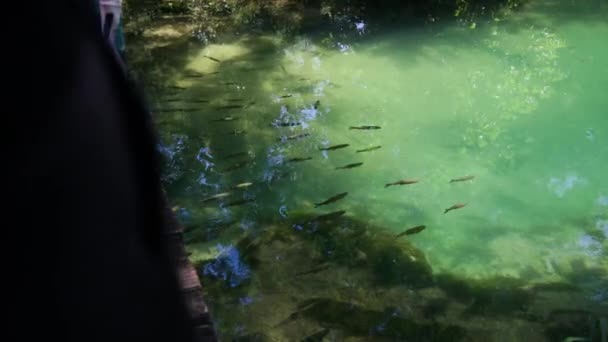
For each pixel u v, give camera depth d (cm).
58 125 74
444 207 677
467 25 1150
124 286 78
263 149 775
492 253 606
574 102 911
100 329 76
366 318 502
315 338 478
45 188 73
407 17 1169
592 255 605
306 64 1005
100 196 76
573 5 1245
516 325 504
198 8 1187
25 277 73
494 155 781
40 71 74
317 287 541
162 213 82
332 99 905
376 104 895
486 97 920
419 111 881
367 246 593
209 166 734
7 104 72
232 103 885
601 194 711
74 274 75
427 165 757
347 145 728
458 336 489
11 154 72
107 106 77
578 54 1055
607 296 545
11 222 72
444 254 602
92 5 81
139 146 79
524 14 1202
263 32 1111
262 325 495
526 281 564
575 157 784
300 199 678
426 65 1009
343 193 638
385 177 728
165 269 84
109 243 77
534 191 714
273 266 568
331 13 1184
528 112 886
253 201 669
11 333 73
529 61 1031
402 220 650
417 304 523
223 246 596
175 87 892
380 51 1050
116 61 81
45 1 75
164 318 82
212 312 508
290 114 862
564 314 520
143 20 1130
